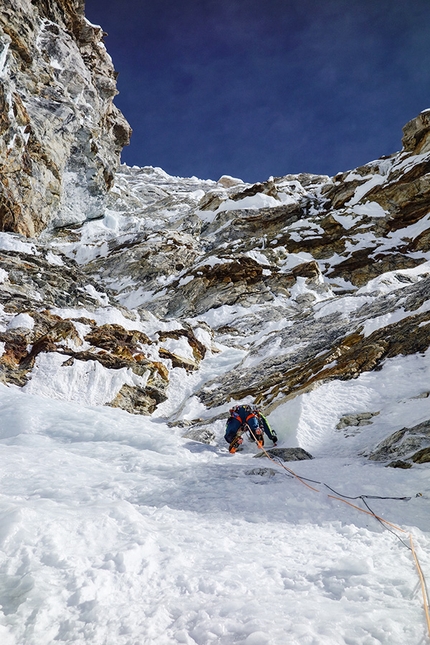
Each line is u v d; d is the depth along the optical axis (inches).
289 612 91.8
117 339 581.0
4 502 142.7
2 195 1115.3
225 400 438.0
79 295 717.3
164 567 113.7
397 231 1158.3
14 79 1326.3
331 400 331.3
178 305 978.7
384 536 143.3
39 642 84.5
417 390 315.6
